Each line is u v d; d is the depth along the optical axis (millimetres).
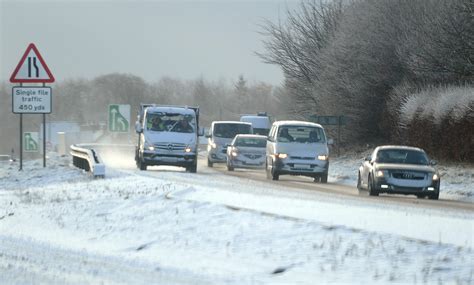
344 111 125188
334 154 126250
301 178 93625
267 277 26875
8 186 72688
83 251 33656
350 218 36812
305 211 39562
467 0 98125
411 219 37219
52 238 38531
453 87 98688
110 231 39031
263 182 77250
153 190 53719
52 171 83250
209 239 34062
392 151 68250
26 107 80125
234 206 40656
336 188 75000
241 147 101625
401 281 25750
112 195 52062
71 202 50625
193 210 40656
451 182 79938
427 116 99000
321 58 134250
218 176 84750
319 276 26891
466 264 27219
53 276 26156
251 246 31969
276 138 84875
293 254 30109
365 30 120812
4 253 32656
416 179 64312
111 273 27141
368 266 27766
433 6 108688
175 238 35219
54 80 78812
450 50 100562
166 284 24875
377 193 64875
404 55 111438
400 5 118000
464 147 90750
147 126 91812
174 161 90500
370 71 119750
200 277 26625
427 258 28156
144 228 38344
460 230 33562
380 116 121438
